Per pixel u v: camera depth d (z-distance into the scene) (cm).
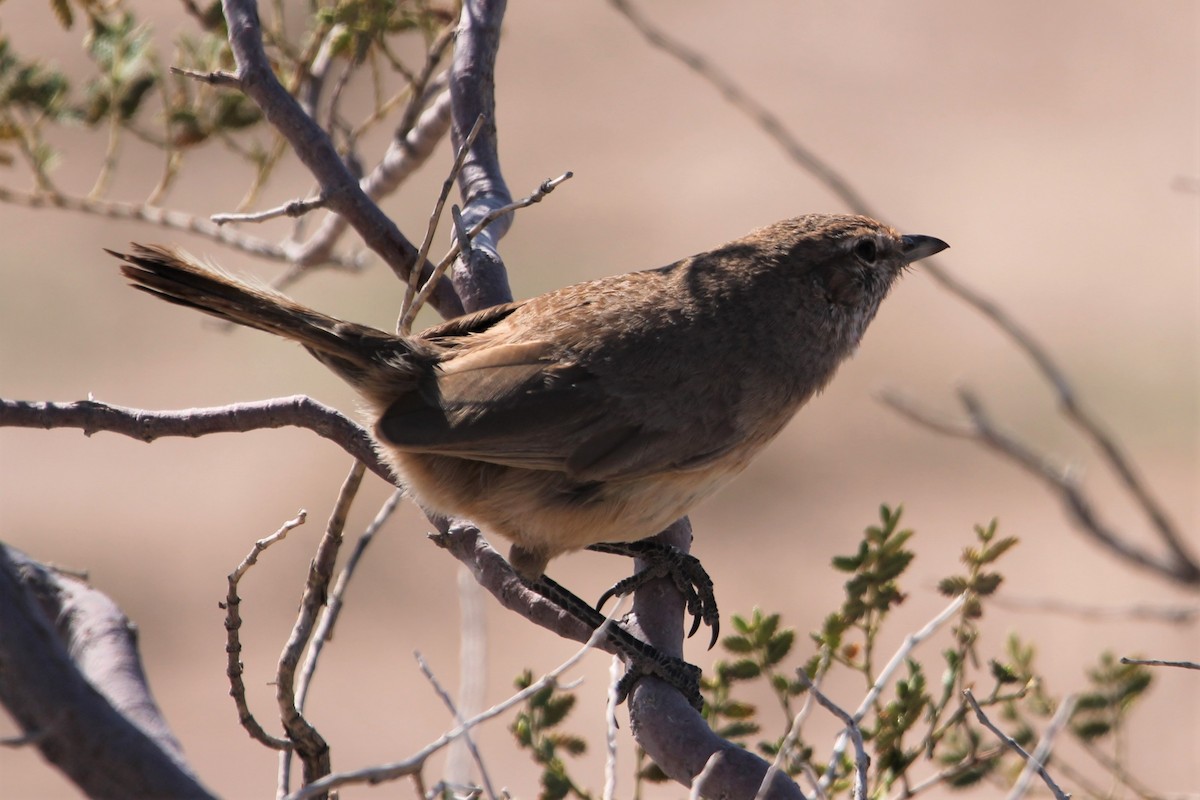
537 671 1625
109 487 1994
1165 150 2881
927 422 878
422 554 1888
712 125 3000
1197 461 2000
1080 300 2400
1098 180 2773
